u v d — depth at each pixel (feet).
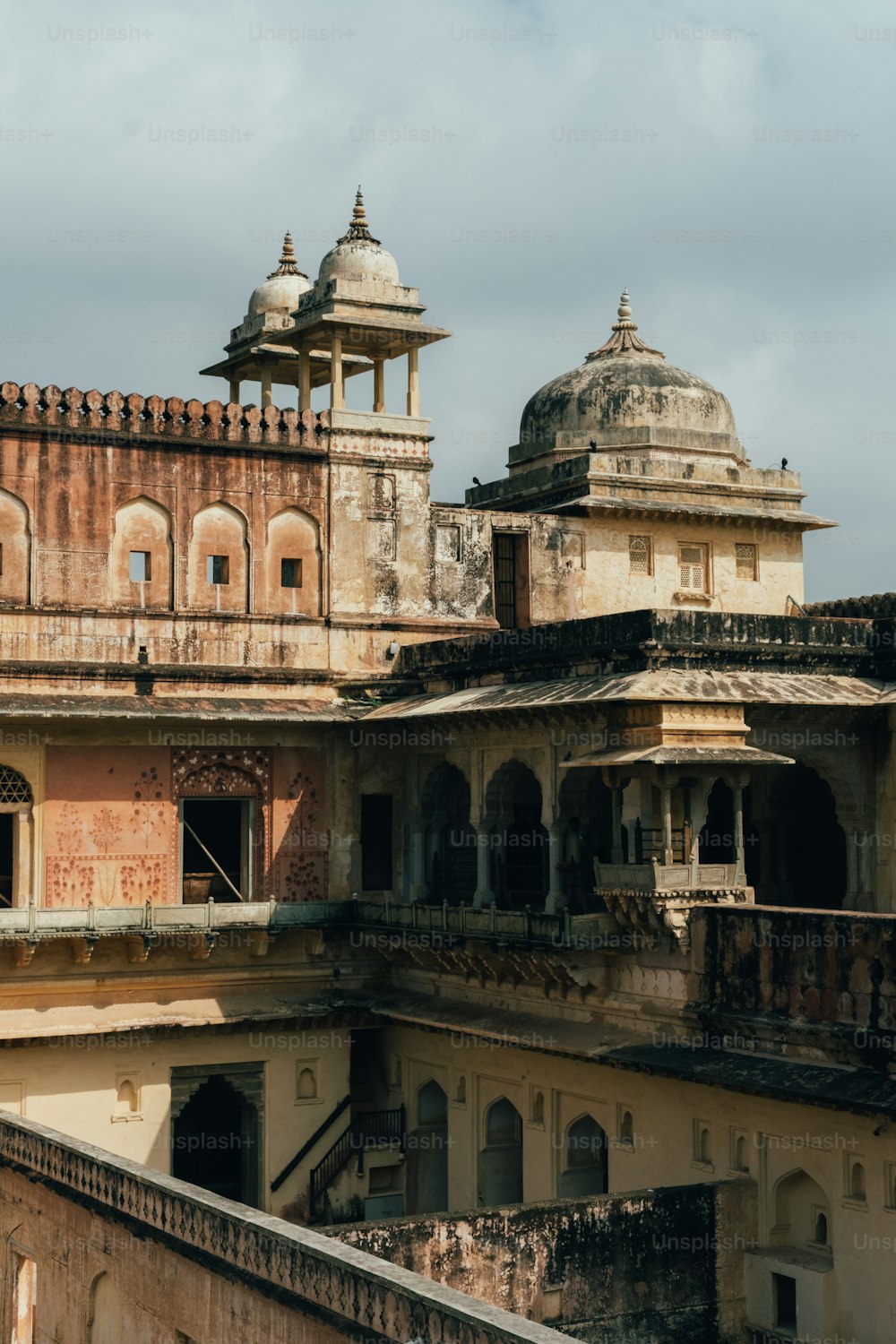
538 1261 50.55
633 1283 52.80
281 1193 75.15
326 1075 76.54
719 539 89.45
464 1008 72.43
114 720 71.26
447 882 78.23
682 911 60.64
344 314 79.97
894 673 68.49
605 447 91.04
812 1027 54.65
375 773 78.54
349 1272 37.11
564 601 84.84
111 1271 46.68
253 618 76.95
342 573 79.15
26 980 71.00
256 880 76.64
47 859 71.72
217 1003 74.74
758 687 64.08
